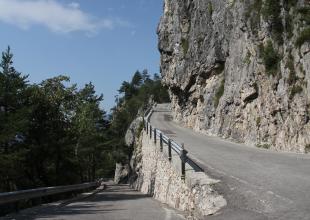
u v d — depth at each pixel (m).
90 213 14.45
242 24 34.34
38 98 32.78
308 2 25.56
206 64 45.09
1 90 29.09
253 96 32.16
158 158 26.06
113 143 67.81
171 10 59.19
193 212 13.09
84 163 48.56
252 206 10.50
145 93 136.62
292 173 14.84
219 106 39.62
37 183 31.97
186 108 53.62
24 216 13.47
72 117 38.47
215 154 22.34
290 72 26.23
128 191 39.56
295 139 25.31
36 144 31.81
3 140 26.64
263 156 21.27
